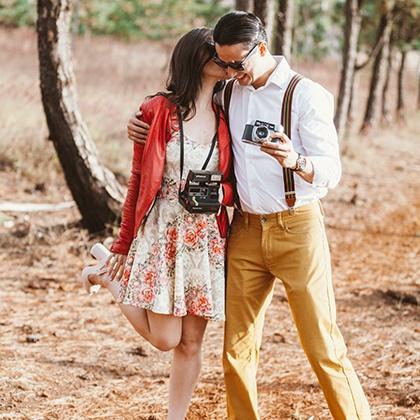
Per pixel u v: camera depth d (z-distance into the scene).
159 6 35.97
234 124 4.07
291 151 3.70
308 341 3.96
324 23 31.73
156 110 4.03
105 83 21.88
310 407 5.09
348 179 15.55
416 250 10.09
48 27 8.62
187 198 3.96
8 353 5.79
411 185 15.46
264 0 10.27
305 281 3.95
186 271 4.09
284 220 3.97
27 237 8.88
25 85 17.56
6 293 7.23
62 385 5.34
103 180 9.03
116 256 4.28
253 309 4.13
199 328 4.27
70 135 8.85
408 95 43.16
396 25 26.27
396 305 7.48
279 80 3.91
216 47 3.88
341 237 10.70
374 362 5.96
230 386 4.13
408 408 5.07
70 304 7.04
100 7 35.59
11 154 12.15
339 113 18.16
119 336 6.32
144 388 5.37
